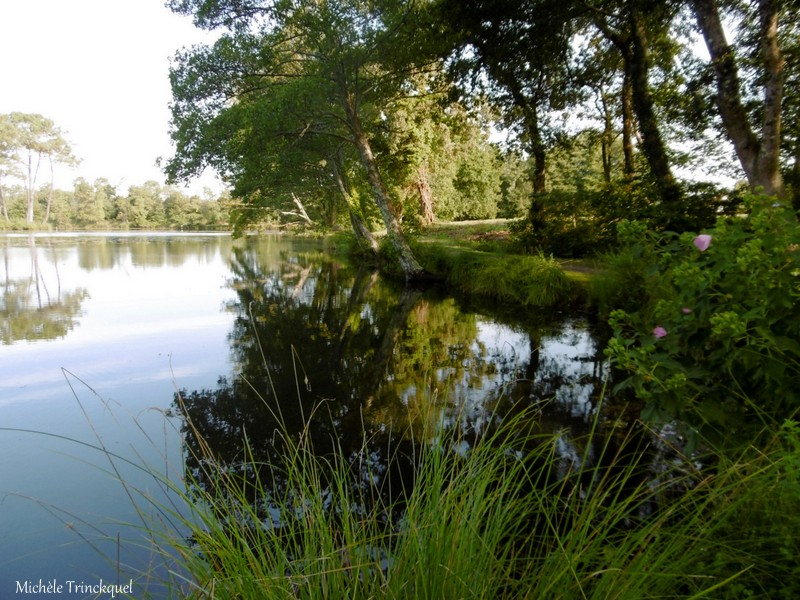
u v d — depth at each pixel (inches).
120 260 824.9
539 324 292.2
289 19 440.1
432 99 610.5
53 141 2420.0
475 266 448.1
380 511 98.4
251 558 56.3
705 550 56.1
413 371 212.1
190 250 1113.4
